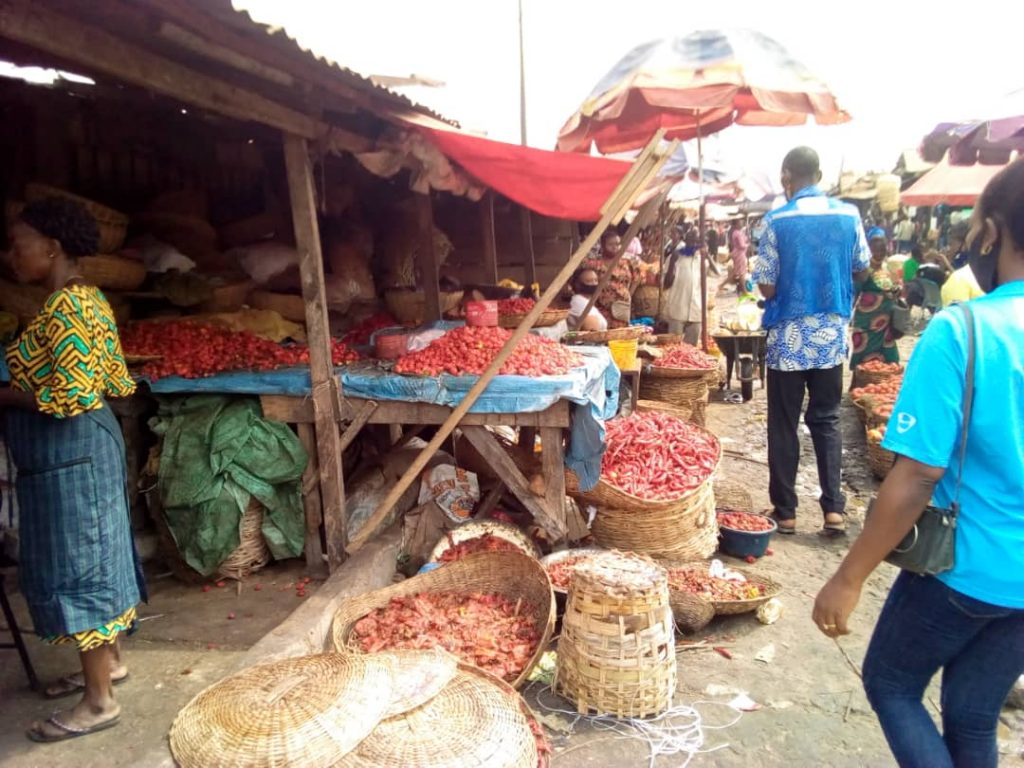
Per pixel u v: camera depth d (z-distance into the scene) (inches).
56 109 187.2
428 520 177.2
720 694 125.3
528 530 178.5
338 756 88.5
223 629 141.6
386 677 100.4
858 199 880.9
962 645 75.4
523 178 163.6
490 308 181.8
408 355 168.7
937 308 474.3
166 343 165.3
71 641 107.7
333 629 125.3
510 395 153.5
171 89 110.8
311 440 163.0
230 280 191.6
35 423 103.7
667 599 119.5
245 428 157.0
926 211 814.5
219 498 151.0
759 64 212.1
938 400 68.6
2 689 122.6
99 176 201.2
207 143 234.2
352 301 222.4
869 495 231.3
